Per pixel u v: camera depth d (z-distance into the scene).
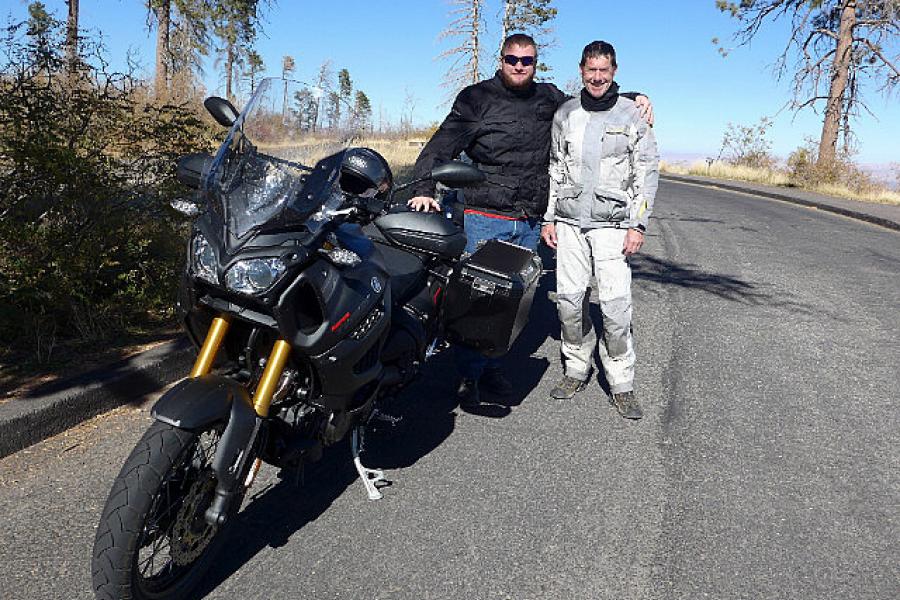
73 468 4.03
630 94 4.96
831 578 3.41
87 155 5.71
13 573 3.18
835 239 14.02
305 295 3.07
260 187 3.07
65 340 5.38
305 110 3.50
